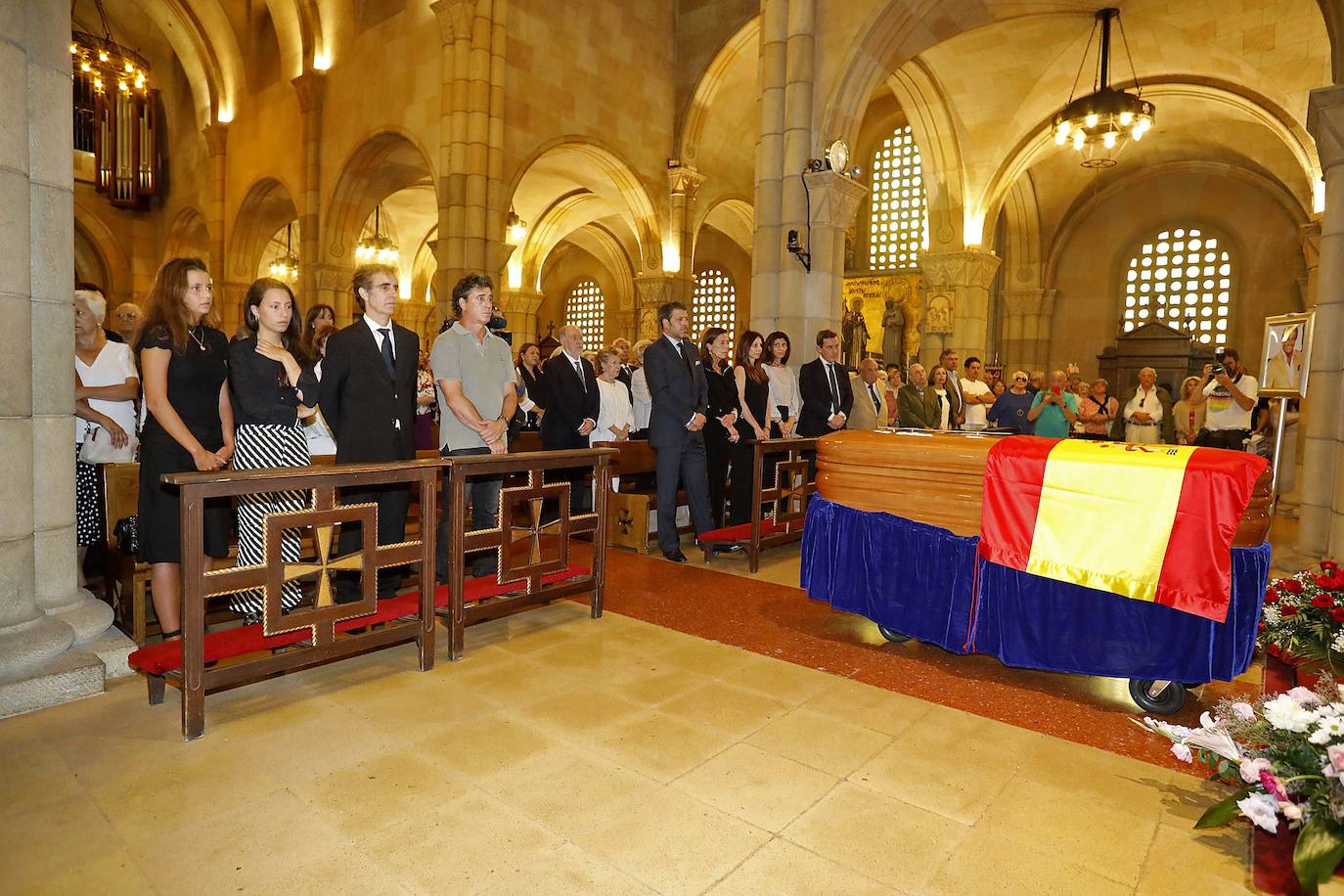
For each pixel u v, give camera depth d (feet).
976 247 46.96
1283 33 33.45
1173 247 54.90
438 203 42.01
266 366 11.35
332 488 10.00
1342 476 16.06
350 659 11.62
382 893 6.38
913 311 56.44
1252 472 9.64
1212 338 53.62
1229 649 9.84
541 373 25.08
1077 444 11.35
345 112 51.72
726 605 14.78
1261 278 51.44
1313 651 10.11
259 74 62.44
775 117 28.12
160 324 10.77
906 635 12.63
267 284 11.26
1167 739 9.53
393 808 7.60
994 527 11.19
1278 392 20.29
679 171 49.65
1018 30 38.14
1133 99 33.71
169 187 78.54
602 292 84.64
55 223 10.75
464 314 13.52
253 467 11.84
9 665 9.67
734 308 74.74
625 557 18.85
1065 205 56.24
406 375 12.55
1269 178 49.44
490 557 15.26
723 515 21.83
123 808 7.50
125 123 74.84
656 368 17.98
